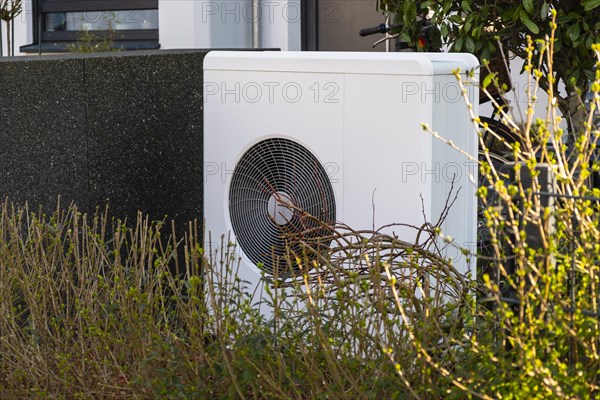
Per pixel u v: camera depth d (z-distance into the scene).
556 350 6.64
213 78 9.60
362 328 7.23
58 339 8.72
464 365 7.07
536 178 6.65
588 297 6.90
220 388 7.89
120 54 11.30
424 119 8.48
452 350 7.12
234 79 9.48
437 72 8.57
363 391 6.84
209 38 19.86
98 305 8.92
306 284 7.28
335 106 8.91
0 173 11.73
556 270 7.04
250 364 7.29
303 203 9.23
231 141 9.59
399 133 8.60
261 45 20.38
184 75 11.08
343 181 8.95
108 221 11.25
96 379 8.61
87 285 9.08
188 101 11.06
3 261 9.22
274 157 9.41
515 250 6.42
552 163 6.87
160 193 11.23
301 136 9.13
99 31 20.78
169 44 20.39
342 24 20.41
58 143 11.38
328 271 7.99
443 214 8.89
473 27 11.21
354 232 8.16
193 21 19.95
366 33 13.62
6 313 9.18
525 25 10.92
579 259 6.93
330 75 8.91
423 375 6.81
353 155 8.87
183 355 7.84
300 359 7.47
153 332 8.11
